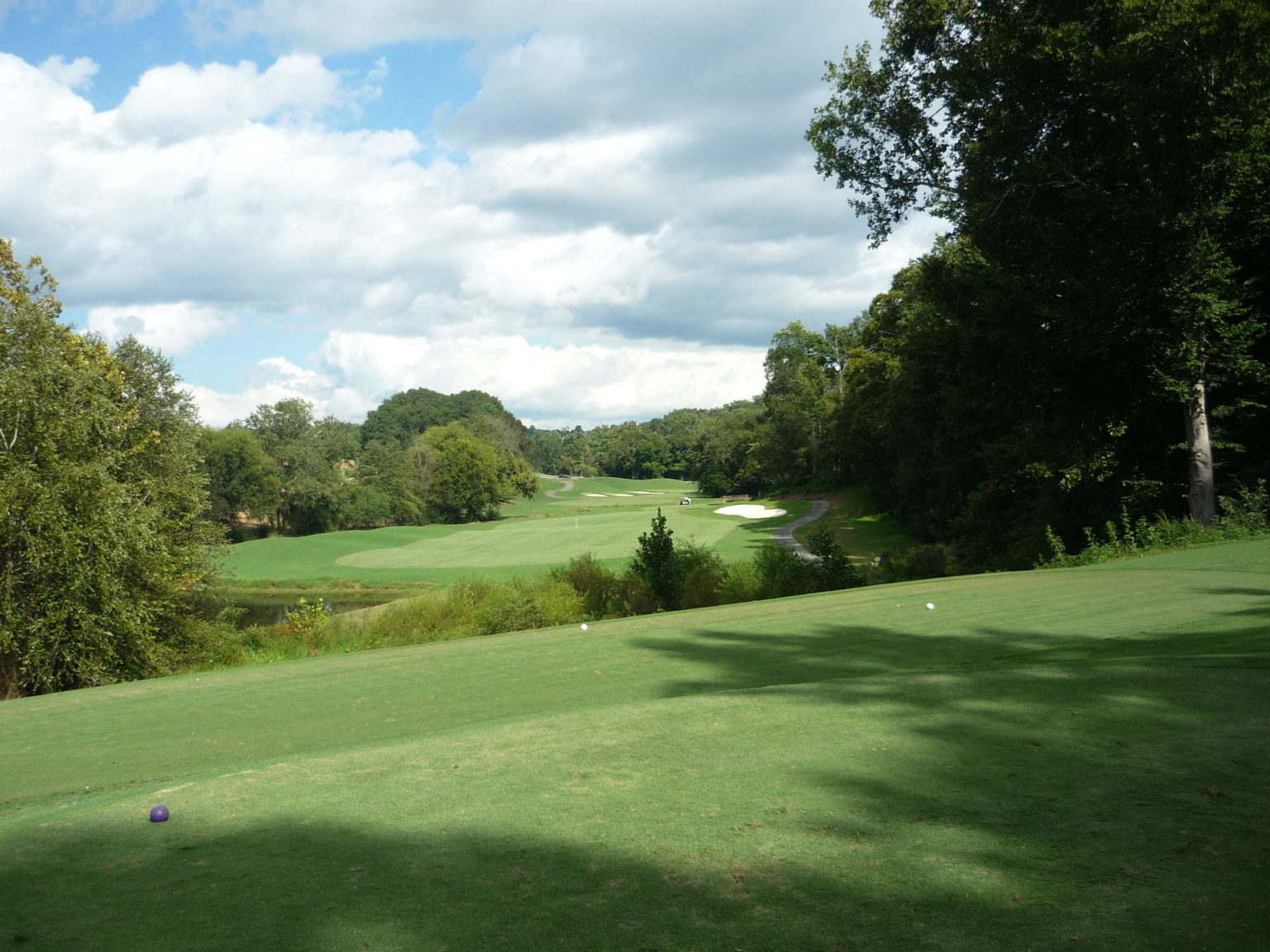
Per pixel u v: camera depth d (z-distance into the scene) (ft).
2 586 60.59
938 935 8.45
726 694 20.30
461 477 361.30
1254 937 8.12
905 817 11.82
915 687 19.75
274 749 21.34
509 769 15.07
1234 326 69.51
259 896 10.14
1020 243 81.87
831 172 99.30
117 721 26.84
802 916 9.03
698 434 514.27
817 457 307.58
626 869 10.52
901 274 162.50
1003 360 82.84
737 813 12.31
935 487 152.35
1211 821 11.05
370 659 38.52
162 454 79.77
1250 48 63.41
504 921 9.19
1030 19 77.92
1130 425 81.76
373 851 11.49
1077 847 10.49
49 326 70.28
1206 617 29.84
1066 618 32.94
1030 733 15.56
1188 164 69.62
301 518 318.65
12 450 63.62
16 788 18.76
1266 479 75.36
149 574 64.90
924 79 93.20
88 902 10.12
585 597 84.23
